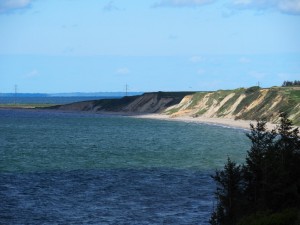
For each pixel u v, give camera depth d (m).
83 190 61.81
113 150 108.81
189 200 56.59
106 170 77.69
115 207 53.19
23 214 49.91
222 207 42.06
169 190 61.91
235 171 42.28
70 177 70.94
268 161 41.34
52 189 62.16
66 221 47.59
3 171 75.88
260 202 40.38
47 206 53.34
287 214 35.47
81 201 55.88
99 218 48.75
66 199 56.75
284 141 44.47
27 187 63.12
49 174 73.44
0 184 64.56
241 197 41.84
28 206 53.19
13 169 78.25
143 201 56.06
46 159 91.81
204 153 102.19
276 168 41.09
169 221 47.78
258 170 42.12
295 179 41.34
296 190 40.16
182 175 72.81
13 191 60.53
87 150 108.69
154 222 47.44
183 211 51.59
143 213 50.75
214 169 78.69
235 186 41.91
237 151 105.38
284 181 40.38
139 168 80.06
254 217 37.09
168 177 71.06
